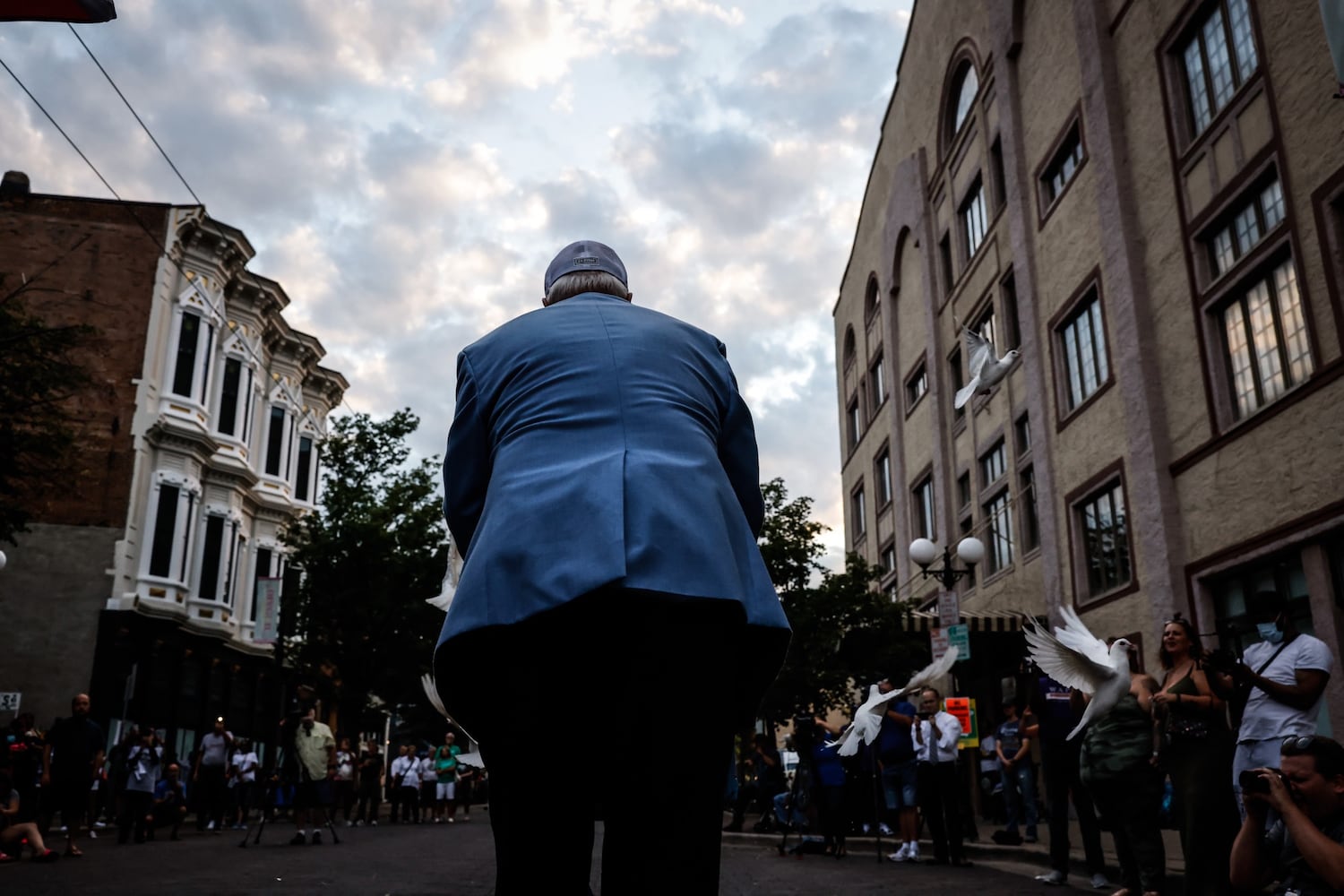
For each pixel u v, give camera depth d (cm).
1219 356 1545
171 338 3494
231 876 963
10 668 3153
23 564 3216
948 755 1119
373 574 3397
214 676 3691
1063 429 2042
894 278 3303
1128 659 686
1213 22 1576
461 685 164
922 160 3028
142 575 3338
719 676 154
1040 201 2175
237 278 3781
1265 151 1407
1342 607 1262
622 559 148
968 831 1538
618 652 150
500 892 160
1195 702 620
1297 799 374
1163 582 1630
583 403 171
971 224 2677
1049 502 2086
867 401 3694
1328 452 1272
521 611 149
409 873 1007
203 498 3653
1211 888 604
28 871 1046
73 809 1335
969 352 1191
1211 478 1537
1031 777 1368
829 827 1259
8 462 2069
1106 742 699
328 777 1628
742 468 195
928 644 2283
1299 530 1311
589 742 157
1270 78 1398
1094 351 1930
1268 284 1429
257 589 3841
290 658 3409
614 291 212
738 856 1283
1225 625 1520
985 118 2516
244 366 3825
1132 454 1733
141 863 1170
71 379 2103
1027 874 984
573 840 158
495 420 181
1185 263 1617
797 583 2389
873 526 3591
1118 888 849
